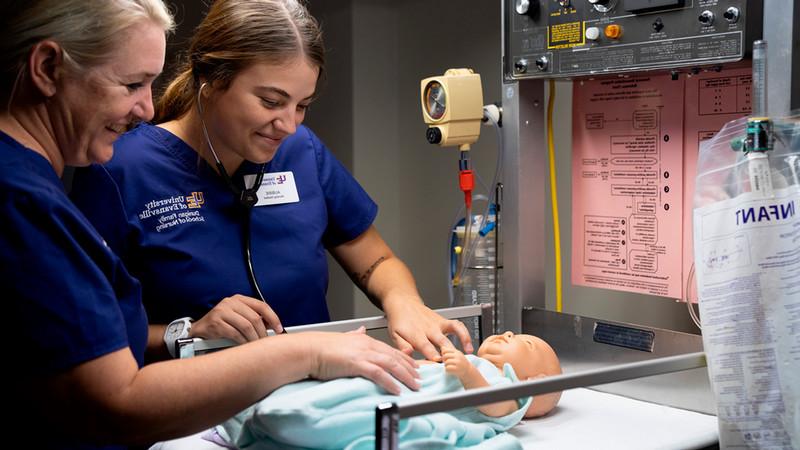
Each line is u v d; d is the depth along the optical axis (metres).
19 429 0.92
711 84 1.42
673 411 1.29
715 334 1.07
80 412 0.89
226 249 1.51
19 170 0.90
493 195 1.69
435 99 1.64
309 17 1.37
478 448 1.02
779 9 1.17
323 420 0.96
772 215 1.03
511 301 1.63
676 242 1.50
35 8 0.88
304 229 1.59
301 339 1.06
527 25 1.51
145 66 0.95
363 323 1.46
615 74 1.48
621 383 1.40
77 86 0.92
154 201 1.48
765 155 1.04
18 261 0.86
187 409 0.94
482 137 2.28
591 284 1.66
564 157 1.98
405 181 2.66
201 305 1.48
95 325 0.89
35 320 0.86
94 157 1.00
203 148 1.51
